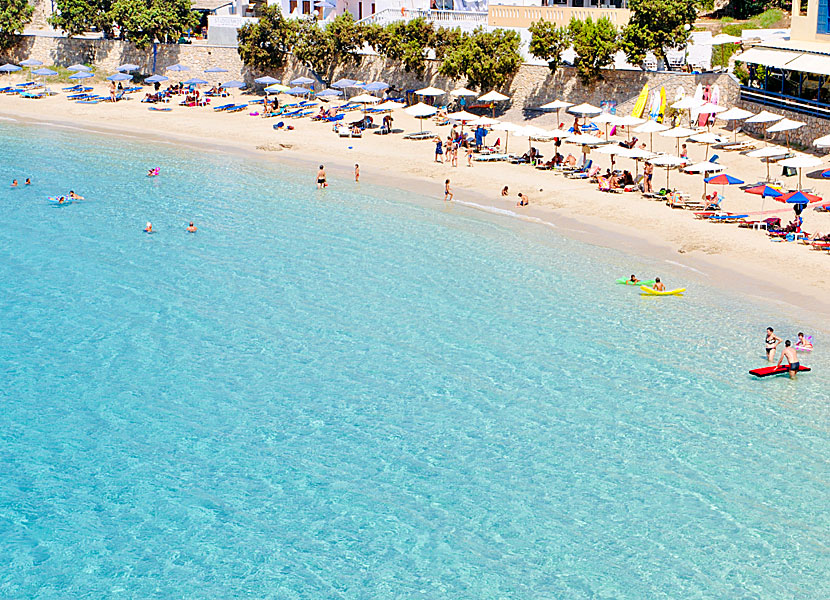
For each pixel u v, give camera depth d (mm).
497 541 27891
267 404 35781
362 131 81125
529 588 25906
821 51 66188
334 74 95688
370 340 40969
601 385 36719
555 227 55312
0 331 41781
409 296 45469
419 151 74688
